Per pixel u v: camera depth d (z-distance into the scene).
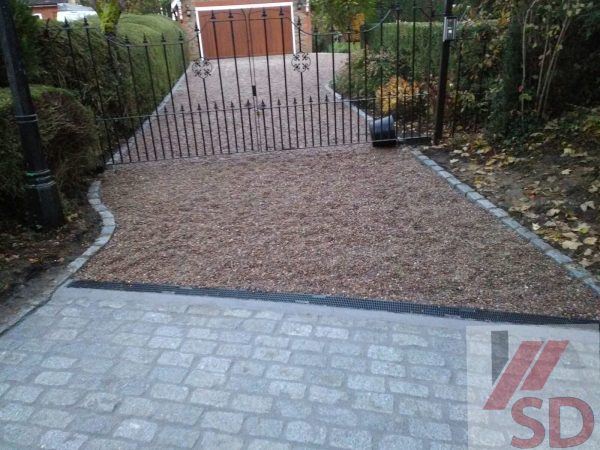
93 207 4.73
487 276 3.24
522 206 4.22
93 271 3.52
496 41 5.94
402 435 2.09
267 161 6.00
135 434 2.12
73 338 2.79
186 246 3.84
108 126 6.47
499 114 5.76
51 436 2.12
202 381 2.43
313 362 2.54
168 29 12.94
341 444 2.05
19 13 4.60
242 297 3.12
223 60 16.38
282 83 11.91
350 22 11.12
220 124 8.55
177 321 2.92
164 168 5.92
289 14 16.80
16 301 3.17
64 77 5.62
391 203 4.51
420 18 11.03
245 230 4.07
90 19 7.52
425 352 2.58
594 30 5.22
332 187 4.98
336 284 3.22
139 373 2.50
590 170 4.56
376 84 8.82
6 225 4.20
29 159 3.94
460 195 4.65
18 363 2.60
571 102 5.73
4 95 4.12
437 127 6.23
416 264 3.42
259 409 2.25
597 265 3.27
